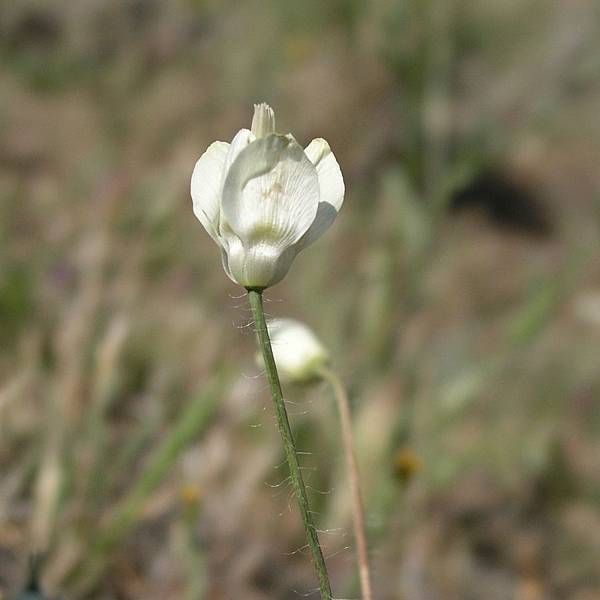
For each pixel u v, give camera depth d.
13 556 0.26
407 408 0.33
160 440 0.30
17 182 0.48
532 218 0.58
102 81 0.65
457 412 0.35
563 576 0.33
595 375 0.42
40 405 0.28
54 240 0.39
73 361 0.29
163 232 0.37
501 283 0.51
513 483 0.35
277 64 0.64
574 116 0.65
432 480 0.32
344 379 0.32
